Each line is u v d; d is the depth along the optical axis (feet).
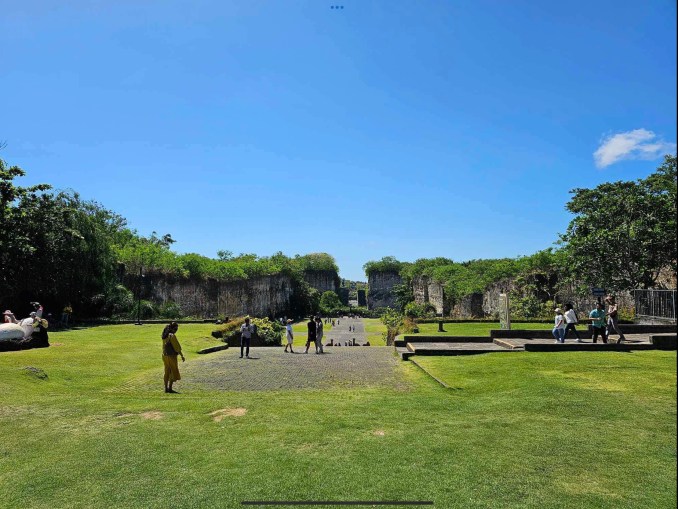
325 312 328.08
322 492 19.03
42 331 64.18
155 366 55.62
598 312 55.47
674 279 89.45
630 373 39.50
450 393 37.04
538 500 18.11
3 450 24.91
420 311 189.37
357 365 54.19
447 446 23.81
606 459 21.91
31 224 110.11
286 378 45.80
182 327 108.88
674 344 53.26
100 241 131.23
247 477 20.62
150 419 29.99
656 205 89.66
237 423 28.45
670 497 18.24
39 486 20.53
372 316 358.84
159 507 18.37
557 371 41.09
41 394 38.50
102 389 42.04
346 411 30.81
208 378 46.42
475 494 18.62
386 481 19.86
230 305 203.31
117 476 21.31
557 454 22.57
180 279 172.86
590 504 17.78
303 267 373.20
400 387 40.60
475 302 165.37
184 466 22.15
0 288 105.60
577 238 97.81
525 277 130.21
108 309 136.67
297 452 23.36
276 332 102.63
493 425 27.17
